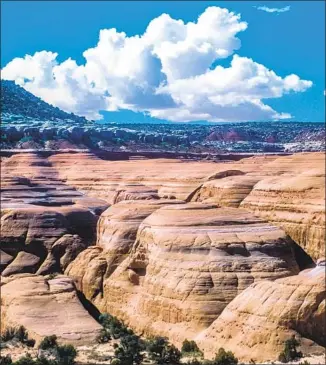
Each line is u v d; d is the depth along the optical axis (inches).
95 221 3914.9
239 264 2605.8
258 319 2242.9
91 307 2960.1
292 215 3053.6
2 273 3442.4
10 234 3624.5
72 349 2317.9
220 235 2728.8
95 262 3100.4
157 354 2282.2
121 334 2536.9
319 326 2207.2
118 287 2886.3
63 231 3663.9
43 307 2709.2
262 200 3257.9
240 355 2197.3
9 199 4301.2
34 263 3491.6
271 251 2694.4
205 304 2496.3
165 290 2610.7
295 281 2300.7
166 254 2711.6
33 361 2223.2
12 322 2645.2
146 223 2940.5
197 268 2600.9
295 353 2126.0
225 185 3629.4
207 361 2135.8
